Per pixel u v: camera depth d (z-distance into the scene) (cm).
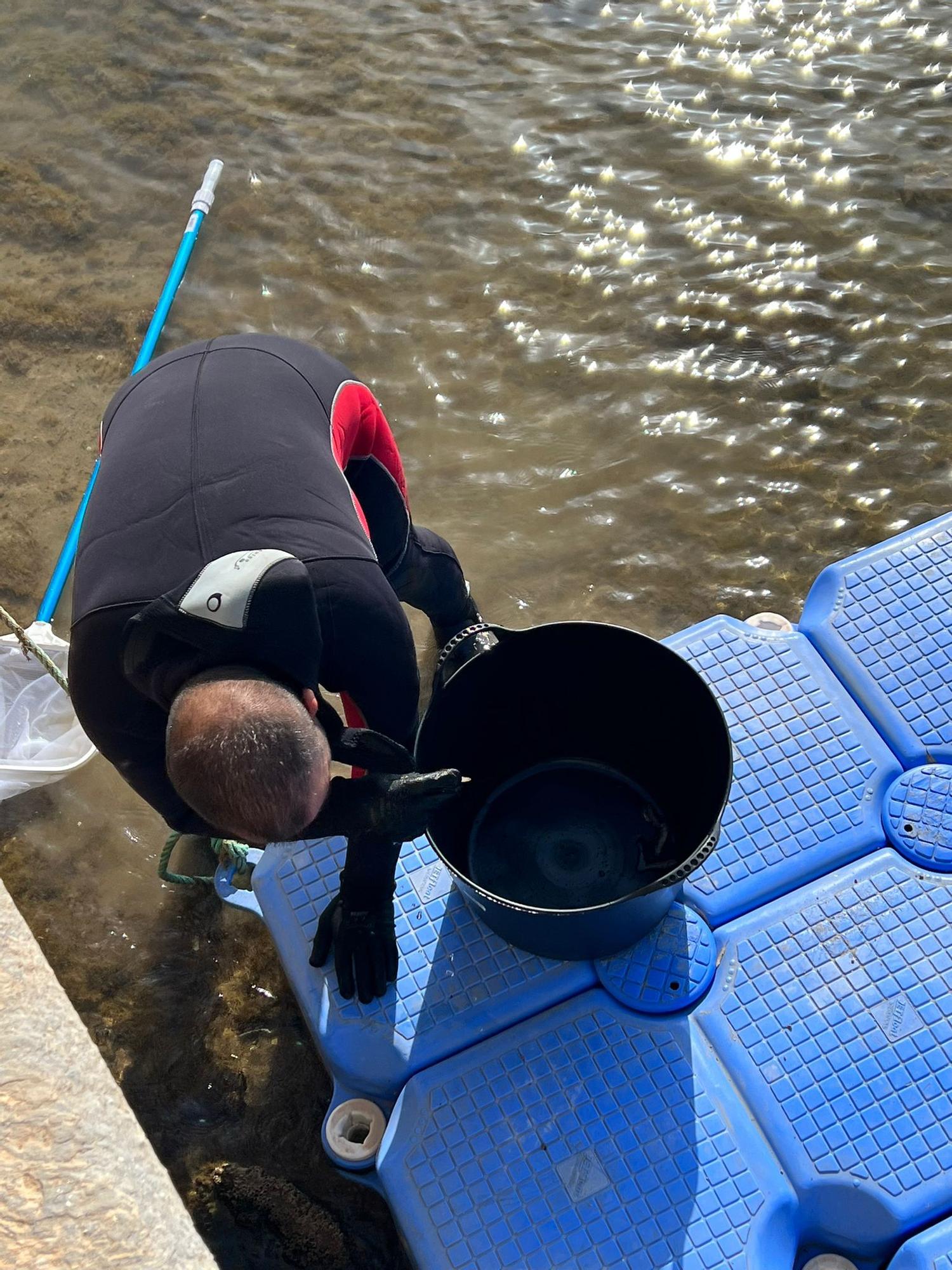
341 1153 201
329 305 392
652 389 370
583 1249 180
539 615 324
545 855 224
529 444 359
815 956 206
